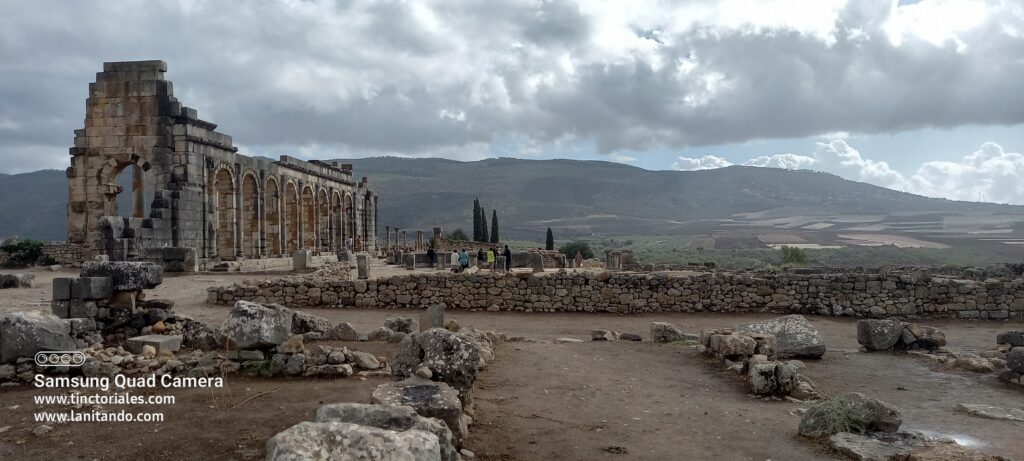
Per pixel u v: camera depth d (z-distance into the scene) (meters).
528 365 15.36
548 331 22.39
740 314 26.47
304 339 16.97
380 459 5.45
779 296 26.83
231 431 8.95
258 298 26.16
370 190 79.06
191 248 35.97
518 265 60.66
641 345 18.42
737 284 26.95
